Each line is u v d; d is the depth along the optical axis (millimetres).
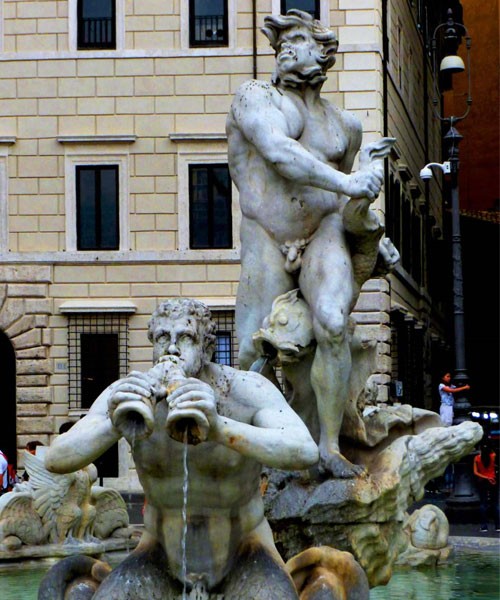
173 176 52125
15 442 52281
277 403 8219
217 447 8164
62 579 8992
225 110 52312
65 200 52125
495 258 78125
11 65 52656
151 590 8414
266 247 11828
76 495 18250
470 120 86750
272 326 11406
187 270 51656
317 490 10797
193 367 8250
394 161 54812
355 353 11844
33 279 51406
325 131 11992
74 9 52656
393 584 14602
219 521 8398
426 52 72562
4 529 17562
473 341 78250
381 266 12148
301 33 11961
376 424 12039
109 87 52469
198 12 52656
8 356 52688
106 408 8148
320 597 8562
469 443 11609
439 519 16000
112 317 51312
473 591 14055
